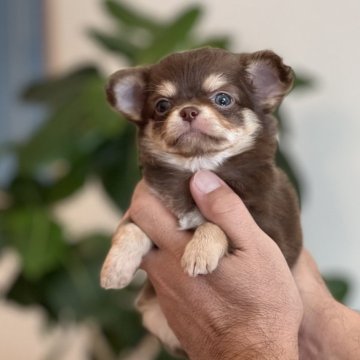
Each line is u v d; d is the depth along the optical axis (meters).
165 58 0.38
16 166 0.59
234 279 0.32
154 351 0.59
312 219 0.65
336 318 0.36
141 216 0.35
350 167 0.62
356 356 0.35
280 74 0.36
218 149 0.35
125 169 0.53
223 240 0.32
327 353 0.36
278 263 0.32
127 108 0.38
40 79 0.68
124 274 0.34
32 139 0.54
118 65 0.76
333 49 0.62
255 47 0.66
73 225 0.81
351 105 0.62
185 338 0.34
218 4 0.69
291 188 0.38
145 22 0.61
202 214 0.34
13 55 0.79
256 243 0.32
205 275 0.32
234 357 0.31
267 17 0.66
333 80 0.62
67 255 0.56
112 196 0.53
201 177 0.34
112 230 0.75
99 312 0.56
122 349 0.59
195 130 0.35
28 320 0.83
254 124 0.36
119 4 0.62
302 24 0.64
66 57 0.80
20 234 0.54
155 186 0.36
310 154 0.64
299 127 0.65
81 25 0.79
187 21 0.54
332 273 0.62
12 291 0.57
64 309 0.57
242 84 0.36
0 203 0.59
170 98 0.36
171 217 0.35
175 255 0.34
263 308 0.32
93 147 0.55
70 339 0.82
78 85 0.58
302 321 0.36
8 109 0.79
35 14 0.79
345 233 0.63
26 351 0.84
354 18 0.61
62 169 0.63
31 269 0.52
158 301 0.37
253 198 0.35
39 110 0.78
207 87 0.36
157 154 0.36
